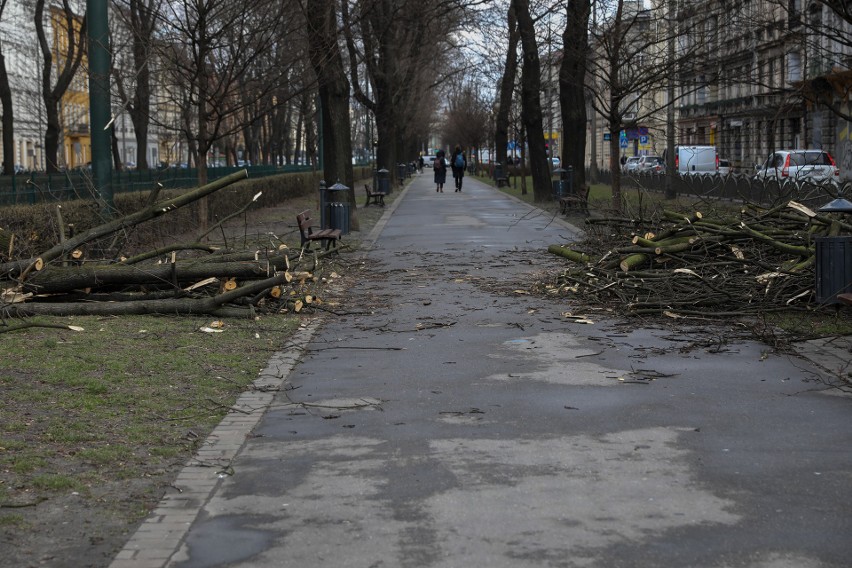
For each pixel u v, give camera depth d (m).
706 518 5.26
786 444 6.66
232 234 24.84
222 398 8.12
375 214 33.88
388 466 6.27
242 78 24.75
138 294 12.21
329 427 7.24
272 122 73.06
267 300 12.48
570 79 31.69
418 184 68.25
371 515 5.38
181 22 21.64
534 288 14.40
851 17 16.61
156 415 7.56
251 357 9.75
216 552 4.90
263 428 7.25
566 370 9.08
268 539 5.06
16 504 5.55
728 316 11.54
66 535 5.14
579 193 28.12
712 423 7.21
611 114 24.83
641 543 4.91
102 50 17.08
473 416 7.49
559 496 5.64
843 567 4.60
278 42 24.28
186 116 24.36
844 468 6.11
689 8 25.02
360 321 11.95
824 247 11.18
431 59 50.16
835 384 8.37
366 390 8.41
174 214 21.91
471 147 97.62
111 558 4.84
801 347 9.92
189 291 12.06
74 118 77.88
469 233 25.11
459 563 4.70
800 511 5.36
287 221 30.38
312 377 8.95
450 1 36.19
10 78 67.25
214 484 5.96
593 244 15.09
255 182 35.12
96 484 5.96
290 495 5.75
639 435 6.91
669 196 33.28
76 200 17.39
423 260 18.84
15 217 14.42
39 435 6.92
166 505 5.59
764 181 20.25
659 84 29.00
